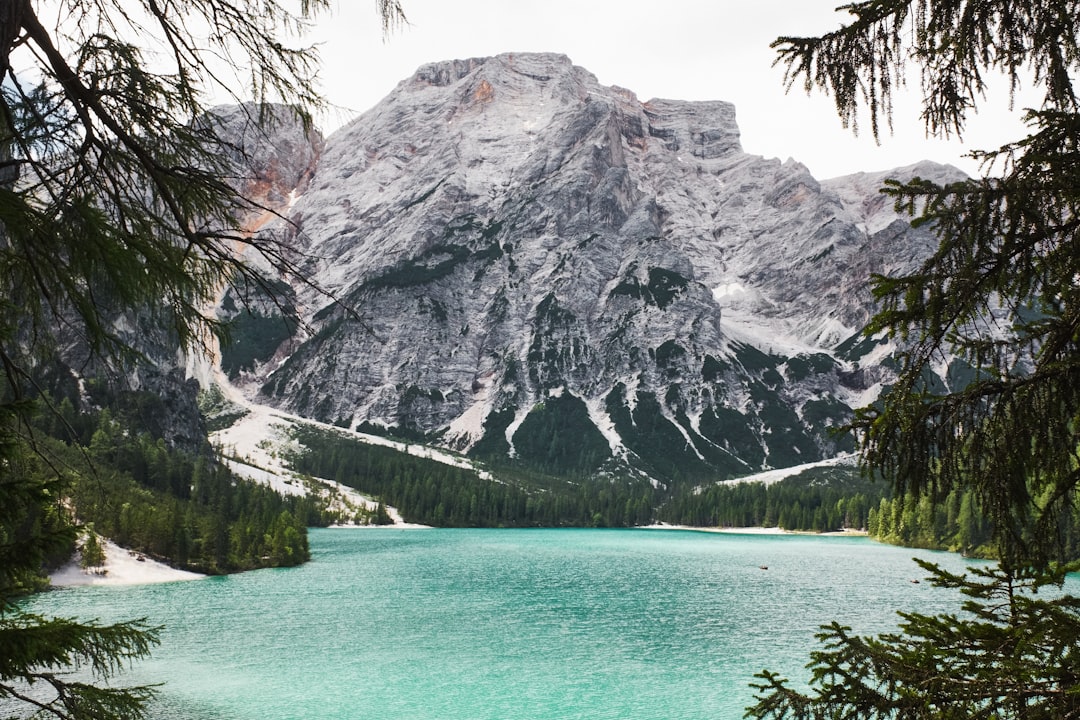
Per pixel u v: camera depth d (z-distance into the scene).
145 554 105.75
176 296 8.98
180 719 46.31
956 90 7.41
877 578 120.25
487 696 53.19
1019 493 7.02
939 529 165.12
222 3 8.70
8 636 6.89
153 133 8.64
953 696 6.89
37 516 7.50
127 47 8.69
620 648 68.62
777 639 72.94
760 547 183.88
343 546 173.62
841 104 7.59
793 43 7.66
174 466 150.12
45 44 8.05
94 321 8.21
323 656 63.50
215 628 73.06
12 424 7.57
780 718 7.81
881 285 7.58
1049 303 7.13
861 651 7.92
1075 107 7.12
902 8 7.22
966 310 7.18
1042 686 6.63
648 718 48.53
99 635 7.62
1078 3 6.82
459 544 184.25
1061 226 6.86
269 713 48.34
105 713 7.38
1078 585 68.38
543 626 78.69
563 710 50.19
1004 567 7.26
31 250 8.09
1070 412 6.76
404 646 67.94
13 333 7.66
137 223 8.91
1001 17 7.11
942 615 7.80
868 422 7.70
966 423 7.14
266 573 115.94
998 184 6.95
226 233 9.18
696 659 64.50
